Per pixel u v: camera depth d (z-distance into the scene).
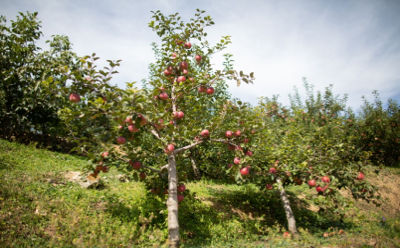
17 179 5.01
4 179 4.82
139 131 3.70
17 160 6.46
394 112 12.52
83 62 3.54
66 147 10.52
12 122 8.91
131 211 4.64
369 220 6.10
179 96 4.63
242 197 6.73
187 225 4.75
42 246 3.31
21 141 9.30
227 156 6.45
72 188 5.16
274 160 5.18
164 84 4.57
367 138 11.71
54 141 10.11
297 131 6.23
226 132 4.50
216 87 8.15
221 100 7.41
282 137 6.38
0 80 8.16
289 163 5.20
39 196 4.43
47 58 8.46
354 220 5.91
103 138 3.56
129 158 4.02
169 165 4.09
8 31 8.46
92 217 4.18
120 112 2.98
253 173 5.05
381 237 4.88
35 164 6.50
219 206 5.99
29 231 3.55
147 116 3.25
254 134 4.49
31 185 4.82
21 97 8.46
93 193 5.11
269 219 5.90
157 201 5.19
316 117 11.95
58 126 9.32
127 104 3.11
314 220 5.73
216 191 7.07
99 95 3.55
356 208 6.84
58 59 8.39
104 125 3.68
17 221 3.65
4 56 8.16
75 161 8.23
